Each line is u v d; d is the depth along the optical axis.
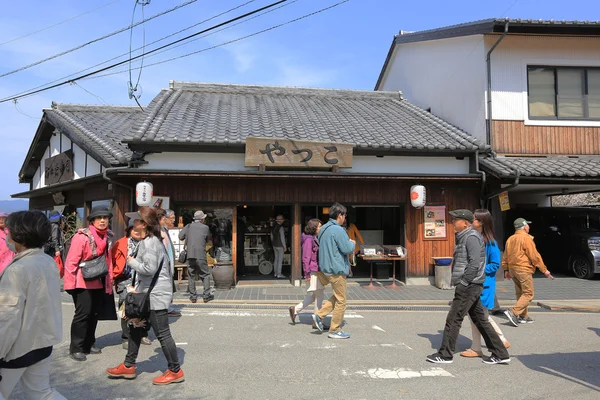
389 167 10.86
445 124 12.54
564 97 12.11
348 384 4.46
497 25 11.31
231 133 10.42
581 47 12.08
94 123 13.53
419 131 11.80
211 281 10.73
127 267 5.67
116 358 5.23
